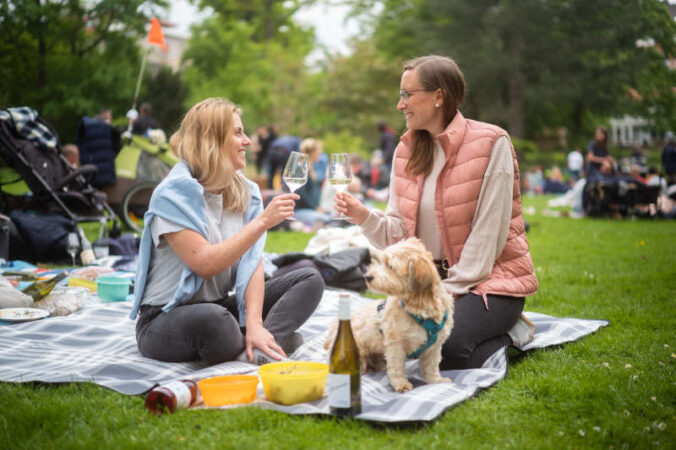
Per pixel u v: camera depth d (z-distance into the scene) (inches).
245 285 126.6
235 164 126.5
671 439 92.3
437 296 106.2
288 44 1493.6
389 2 1448.1
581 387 110.8
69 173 281.9
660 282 220.2
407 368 125.3
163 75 775.7
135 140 343.3
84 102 690.8
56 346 135.1
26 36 677.3
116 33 727.1
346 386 96.1
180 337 119.0
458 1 1163.3
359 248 215.6
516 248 129.0
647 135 1574.8
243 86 1113.4
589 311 179.5
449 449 87.9
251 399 104.6
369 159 1268.5
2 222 226.2
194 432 92.4
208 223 123.0
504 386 114.4
